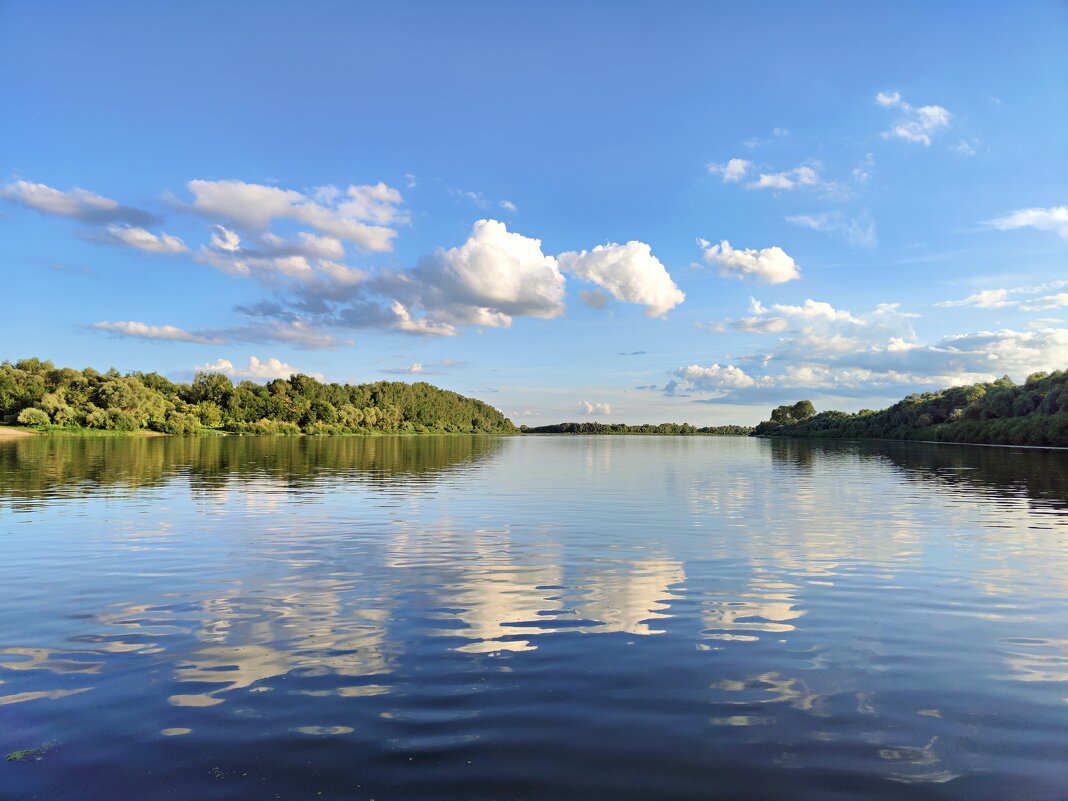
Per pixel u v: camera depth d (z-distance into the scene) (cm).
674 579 1370
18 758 622
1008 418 11194
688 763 618
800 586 1309
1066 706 751
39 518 2200
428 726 691
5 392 13075
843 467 5447
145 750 639
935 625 1051
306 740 659
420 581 1346
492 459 6869
